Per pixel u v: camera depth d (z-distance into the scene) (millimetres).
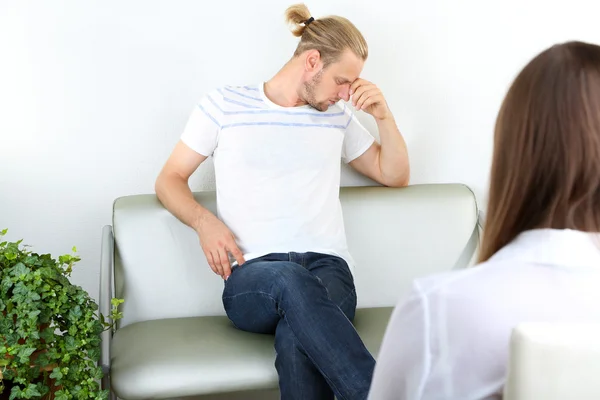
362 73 2367
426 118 2422
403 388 810
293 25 2266
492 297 776
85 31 2211
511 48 2418
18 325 1727
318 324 1651
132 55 2244
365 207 2236
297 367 1662
